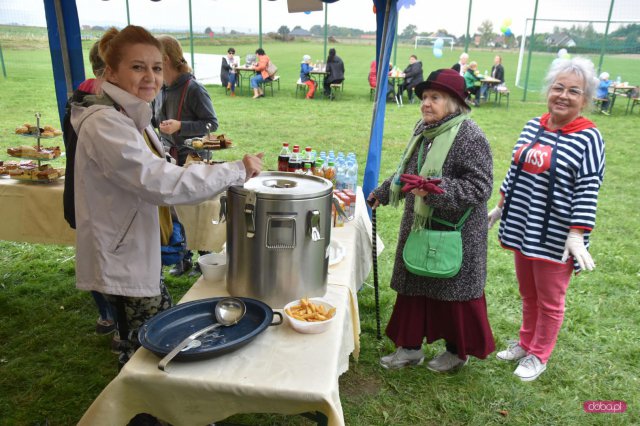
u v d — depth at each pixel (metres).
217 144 2.98
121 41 1.62
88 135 1.57
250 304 1.64
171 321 1.57
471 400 2.59
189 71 3.40
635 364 2.99
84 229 1.67
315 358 1.46
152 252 1.74
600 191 6.79
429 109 2.31
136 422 1.79
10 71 16.27
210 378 1.35
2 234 3.08
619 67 18.34
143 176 1.52
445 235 2.32
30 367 2.77
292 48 30.55
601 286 4.02
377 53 3.72
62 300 3.49
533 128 2.50
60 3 3.56
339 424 1.30
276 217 1.58
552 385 2.74
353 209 2.71
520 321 3.44
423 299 2.57
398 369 2.81
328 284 1.93
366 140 9.33
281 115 11.79
